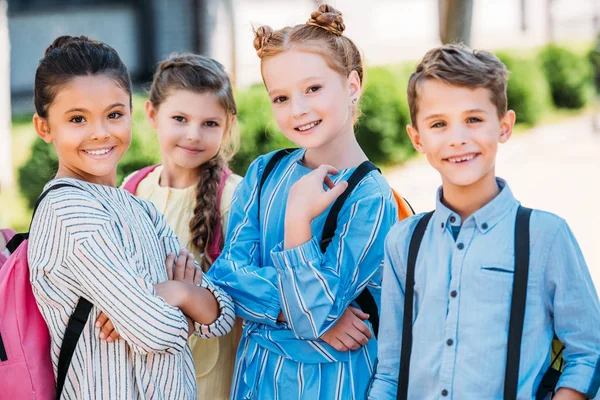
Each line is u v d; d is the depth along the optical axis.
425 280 2.18
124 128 2.43
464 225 2.15
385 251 2.30
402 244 2.26
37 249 2.22
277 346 2.52
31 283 2.23
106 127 2.38
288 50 2.51
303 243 2.39
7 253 2.62
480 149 2.13
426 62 2.18
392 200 2.55
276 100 2.58
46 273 2.21
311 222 2.54
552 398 2.03
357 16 22.50
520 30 28.27
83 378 2.21
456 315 2.10
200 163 3.13
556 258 2.05
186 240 3.07
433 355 2.12
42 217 2.24
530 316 2.04
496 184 2.21
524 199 9.77
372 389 2.25
